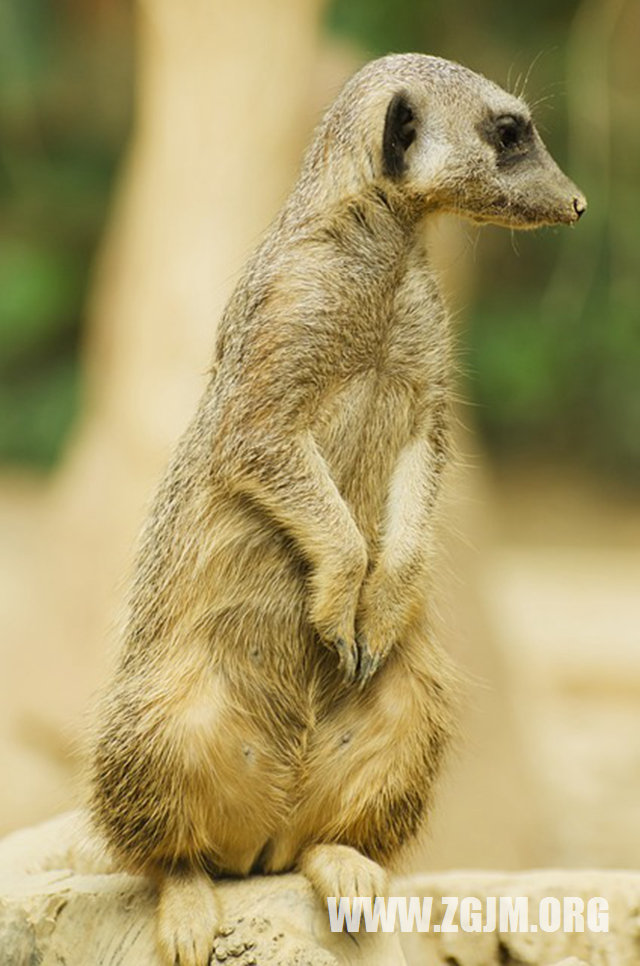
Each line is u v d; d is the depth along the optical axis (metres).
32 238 33.19
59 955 6.14
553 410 32.91
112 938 6.12
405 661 6.24
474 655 12.15
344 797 6.18
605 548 28.77
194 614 6.11
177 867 6.18
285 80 13.26
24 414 32.66
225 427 6.03
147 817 6.08
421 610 6.22
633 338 30.84
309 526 6.00
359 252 6.16
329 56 14.05
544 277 31.42
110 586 13.09
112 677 6.41
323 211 6.18
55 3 30.97
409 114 6.43
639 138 27.91
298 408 6.03
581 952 6.96
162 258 13.31
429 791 6.30
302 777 6.19
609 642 20.97
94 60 32.31
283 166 13.30
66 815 7.65
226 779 6.07
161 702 6.04
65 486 15.71
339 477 6.22
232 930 5.89
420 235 6.44
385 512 6.31
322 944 5.93
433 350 6.31
